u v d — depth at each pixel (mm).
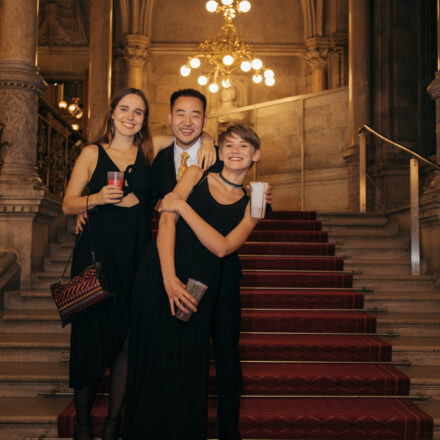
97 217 2686
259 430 3064
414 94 9352
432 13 9383
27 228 4895
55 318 4156
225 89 14367
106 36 9562
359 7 9352
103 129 2820
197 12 14984
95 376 2557
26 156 5066
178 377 2256
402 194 8891
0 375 3414
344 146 9664
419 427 3051
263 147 10859
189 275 2314
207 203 2377
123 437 2326
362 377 3463
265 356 3838
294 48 14766
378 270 5555
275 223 6473
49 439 3016
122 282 2670
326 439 3064
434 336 4273
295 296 4684
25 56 5125
